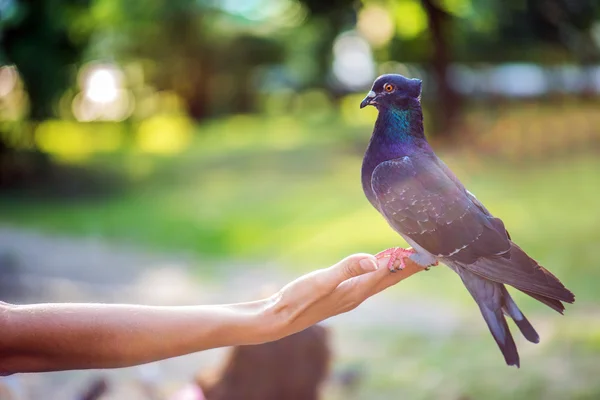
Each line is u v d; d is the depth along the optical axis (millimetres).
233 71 30391
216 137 26656
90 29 16844
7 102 16922
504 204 12562
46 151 18750
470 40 19672
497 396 5551
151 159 21453
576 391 5402
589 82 20188
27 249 11227
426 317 7598
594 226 10453
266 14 29766
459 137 18859
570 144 17297
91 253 11156
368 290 2008
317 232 11828
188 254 11094
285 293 1908
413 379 5980
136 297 9000
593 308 7383
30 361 1811
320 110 32250
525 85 22062
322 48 27281
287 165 19172
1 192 16422
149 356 1843
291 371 3088
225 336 1888
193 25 27703
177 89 29469
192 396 3207
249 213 13570
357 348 6660
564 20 17500
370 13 21156
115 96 26203
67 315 1816
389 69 22516
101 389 4273
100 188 16875
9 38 15805
